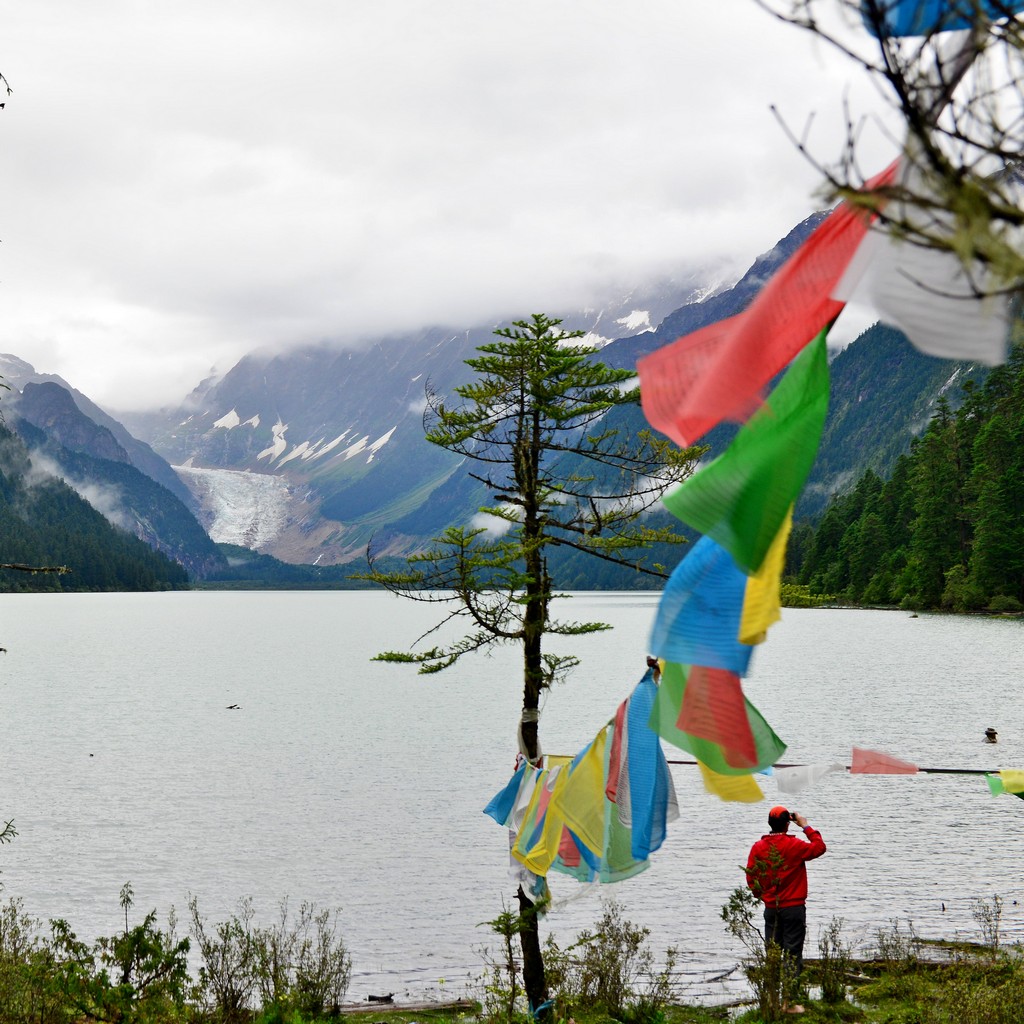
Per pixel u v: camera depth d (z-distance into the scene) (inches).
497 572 473.1
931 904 745.0
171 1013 451.5
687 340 151.6
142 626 6338.6
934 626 4288.9
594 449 485.4
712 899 779.4
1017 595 4628.4
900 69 89.1
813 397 142.6
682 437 149.4
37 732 1996.8
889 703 1980.8
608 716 2114.9
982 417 4953.3
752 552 145.6
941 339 105.3
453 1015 546.9
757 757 199.0
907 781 1230.3
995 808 1078.4
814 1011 447.8
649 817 316.2
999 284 88.4
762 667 2861.7
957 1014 394.9
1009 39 87.1
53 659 3902.6
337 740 1857.8
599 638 4756.4
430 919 781.3
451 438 495.2
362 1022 528.7
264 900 848.9
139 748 1782.7
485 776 1459.2
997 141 87.6
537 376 468.8
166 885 899.4
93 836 1095.0
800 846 464.8
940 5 89.5
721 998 545.3
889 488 5625.0
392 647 4564.5
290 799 1307.8
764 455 144.5
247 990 475.2
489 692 2795.3
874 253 114.6
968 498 4975.4
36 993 424.8
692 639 160.7
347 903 835.4
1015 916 703.1
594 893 807.7
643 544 469.7
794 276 141.9
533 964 465.7
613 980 495.2
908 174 97.5
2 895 861.8
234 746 1797.5
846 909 738.2
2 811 1233.4
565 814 329.7
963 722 1704.0
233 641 5029.5
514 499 493.0
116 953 457.4
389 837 1078.4
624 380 483.8
